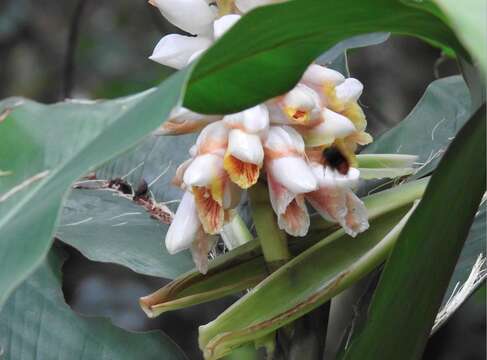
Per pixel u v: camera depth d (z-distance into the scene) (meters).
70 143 0.61
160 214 0.91
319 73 0.72
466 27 0.61
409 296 0.71
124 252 0.86
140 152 0.94
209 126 0.71
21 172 0.61
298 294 0.75
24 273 0.57
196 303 0.77
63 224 0.89
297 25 0.64
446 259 0.71
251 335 0.75
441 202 0.68
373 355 0.72
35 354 0.85
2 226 0.60
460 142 0.66
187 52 0.74
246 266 0.77
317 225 0.77
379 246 0.74
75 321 0.86
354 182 0.72
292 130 0.72
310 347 0.77
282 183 0.71
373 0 0.64
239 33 0.63
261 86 0.67
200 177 0.70
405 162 0.79
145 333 0.86
